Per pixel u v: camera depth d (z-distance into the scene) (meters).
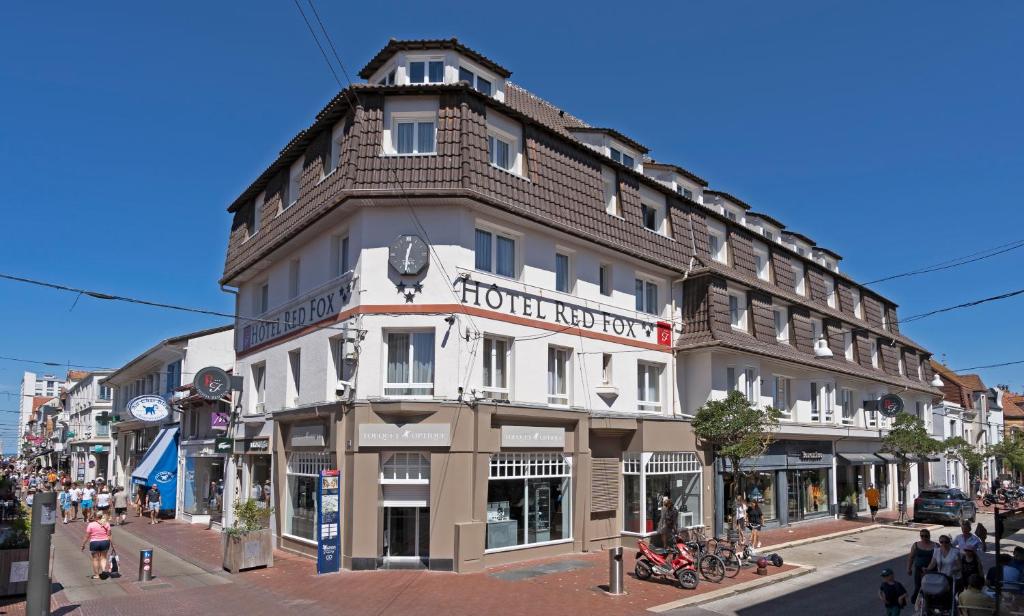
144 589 14.70
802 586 16.30
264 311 24.34
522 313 18.61
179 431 30.83
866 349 34.28
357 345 17.22
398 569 16.36
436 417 16.47
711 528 22.28
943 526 29.39
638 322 22.17
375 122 17.72
